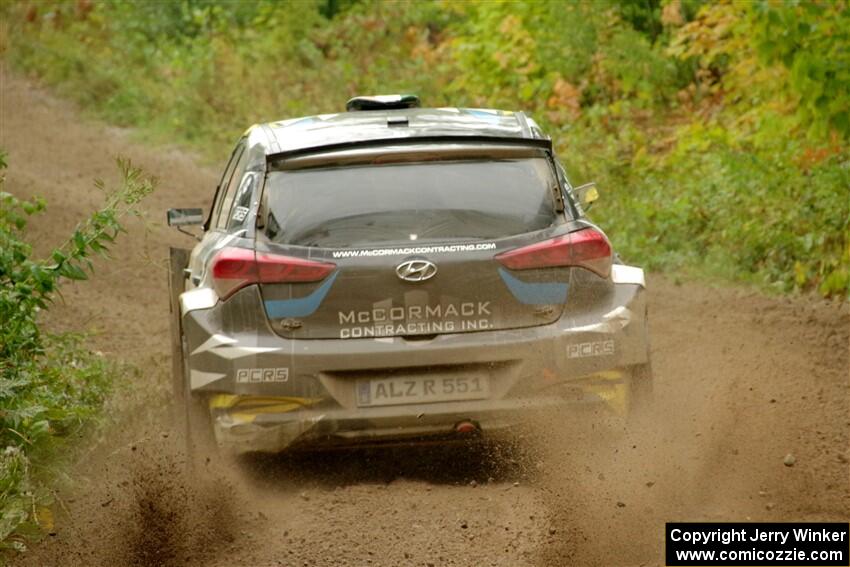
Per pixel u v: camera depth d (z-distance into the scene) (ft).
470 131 63.36
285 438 58.85
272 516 57.11
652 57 164.96
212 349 59.26
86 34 239.30
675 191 132.98
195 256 69.51
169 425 72.59
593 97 167.73
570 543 51.55
